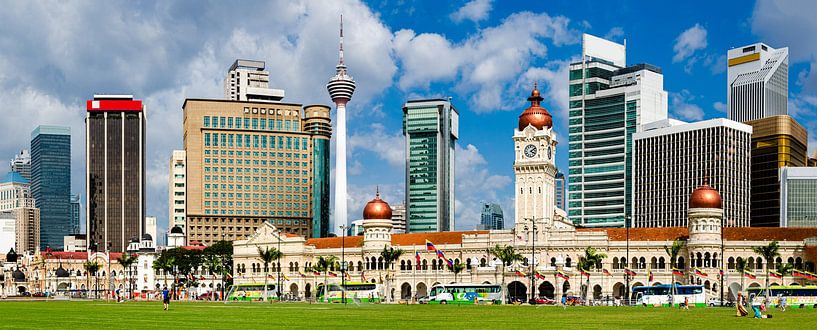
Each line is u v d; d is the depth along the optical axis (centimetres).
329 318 10944
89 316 11438
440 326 9369
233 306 15662
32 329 8788
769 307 16038
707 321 10356
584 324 9756
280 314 12056
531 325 9569
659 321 10388
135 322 10025
